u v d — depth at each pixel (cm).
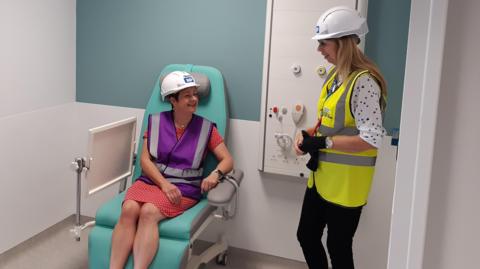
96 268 224
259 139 272
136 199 226
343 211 202
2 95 259
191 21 281
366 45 249
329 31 189
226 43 277
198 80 262
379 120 189
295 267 288
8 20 257
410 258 53
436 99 49
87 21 303
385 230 266
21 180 280
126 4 292
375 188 262
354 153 196
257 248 295
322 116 205
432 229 52
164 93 243
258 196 288
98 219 231
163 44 290
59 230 316
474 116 49
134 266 216
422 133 50
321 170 205
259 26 268
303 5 247
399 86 248
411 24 50
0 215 269
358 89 188
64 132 311
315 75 253
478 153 49
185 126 250
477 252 51
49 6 283
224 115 264
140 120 305
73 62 309
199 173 249
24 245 290
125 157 252
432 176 51
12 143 270
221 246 281
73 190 327
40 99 286
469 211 50
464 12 47
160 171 246
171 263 216
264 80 262
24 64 271
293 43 253
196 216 230
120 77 303
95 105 313
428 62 49
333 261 211
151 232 218
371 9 245
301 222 225
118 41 299
